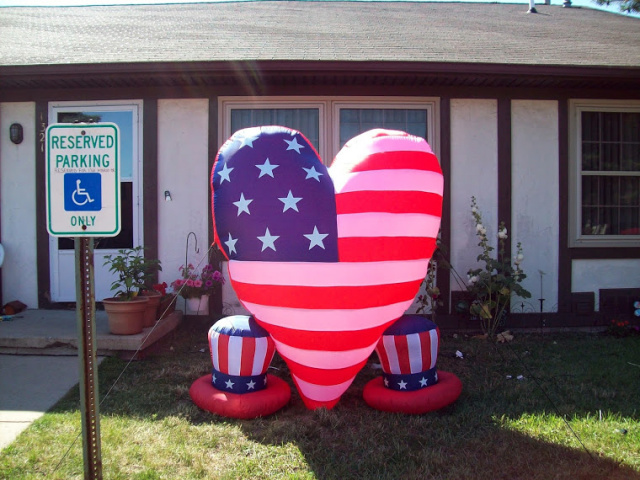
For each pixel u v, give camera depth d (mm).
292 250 3123
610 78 5605
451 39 6855
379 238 3127
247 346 3414
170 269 6000
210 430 3191
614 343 5402
